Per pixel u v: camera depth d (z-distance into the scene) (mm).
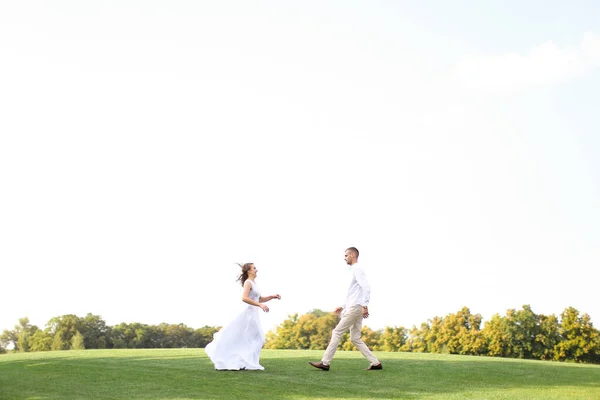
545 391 8898
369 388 8930
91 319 66000
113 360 12508
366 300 10617
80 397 8031
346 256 10953
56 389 8688
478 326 58875
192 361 12172
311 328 76875
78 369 10805
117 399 7895
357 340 10859
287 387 8891
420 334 63875
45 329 64625
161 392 8414
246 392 8461
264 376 9867
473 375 10438
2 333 67875
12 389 8742
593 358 52875
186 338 67312
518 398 8281
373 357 10805
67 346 62812
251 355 10742
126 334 65312
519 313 55781
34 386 8977
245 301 10672
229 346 10688
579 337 52906
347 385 9141
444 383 9508
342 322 10734
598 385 9602
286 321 79188
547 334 54500
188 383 9156
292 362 12055
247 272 10977
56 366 11352
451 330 59406
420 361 12539
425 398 8211
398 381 9586
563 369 11836
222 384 9078
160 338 66188
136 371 10430
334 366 11383
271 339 79188
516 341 55094
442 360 12969
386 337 66625
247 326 10789
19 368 11305
